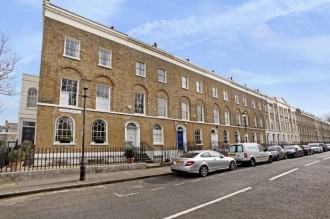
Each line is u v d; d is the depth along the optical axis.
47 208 6.84
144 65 21.98
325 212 5.84
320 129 78.50
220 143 28.56
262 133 41.09
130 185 10.31
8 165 12.84
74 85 16.64
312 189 8.42
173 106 24.06
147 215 5.90
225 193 8.19
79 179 10.91
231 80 35.25
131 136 19.59
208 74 30.31
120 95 19.22
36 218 5.95
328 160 19.17
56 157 13.52
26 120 23.73
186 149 23.44
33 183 10.09
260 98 43.12
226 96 33.28
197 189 9.05
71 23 17.03
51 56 15.60
